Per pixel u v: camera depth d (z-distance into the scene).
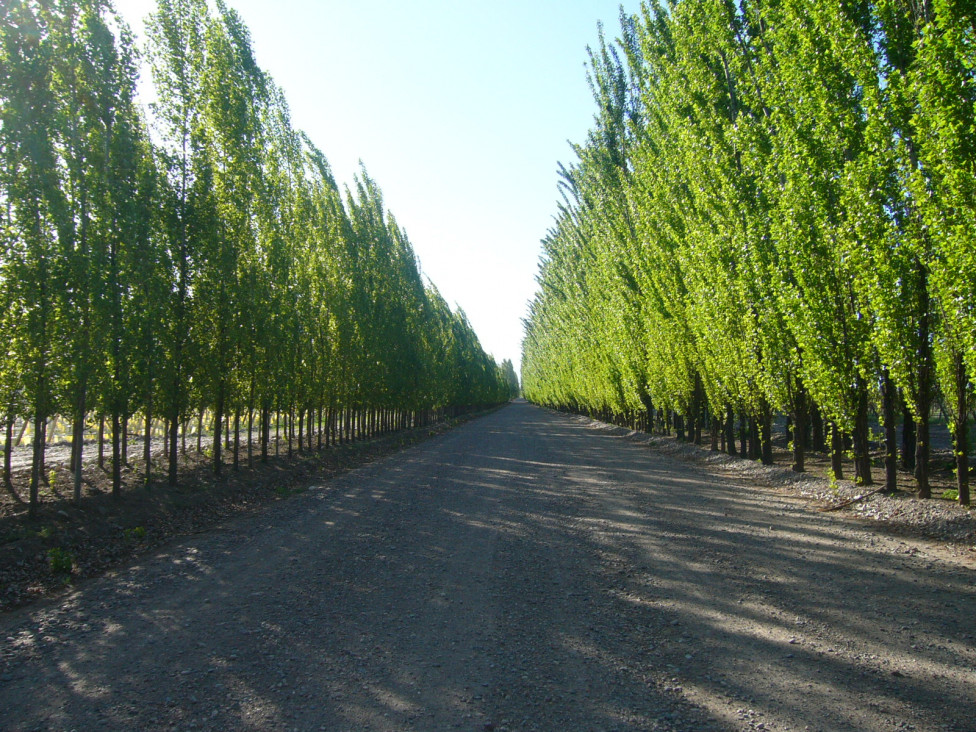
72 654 5.26
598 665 4.55
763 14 11.89
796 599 5.77
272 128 21.19
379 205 33.62
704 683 4.18
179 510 12.28
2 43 10.00
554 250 49.25
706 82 14.80
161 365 13.23
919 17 8.89
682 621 5.38
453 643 5.09
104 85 11.84
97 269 11.07
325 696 4.19
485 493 13.59
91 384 11.12
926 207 7.96
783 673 4.27
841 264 10.15
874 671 4.24
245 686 4.40
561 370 56.94
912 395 9.41
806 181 10.57
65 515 10.52
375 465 21.66
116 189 11.84
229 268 15.81
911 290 8.98
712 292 15.34
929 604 5.48
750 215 13.34
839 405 11.04
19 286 9.91
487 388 94.12
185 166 14.85
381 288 32.94
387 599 6.34
